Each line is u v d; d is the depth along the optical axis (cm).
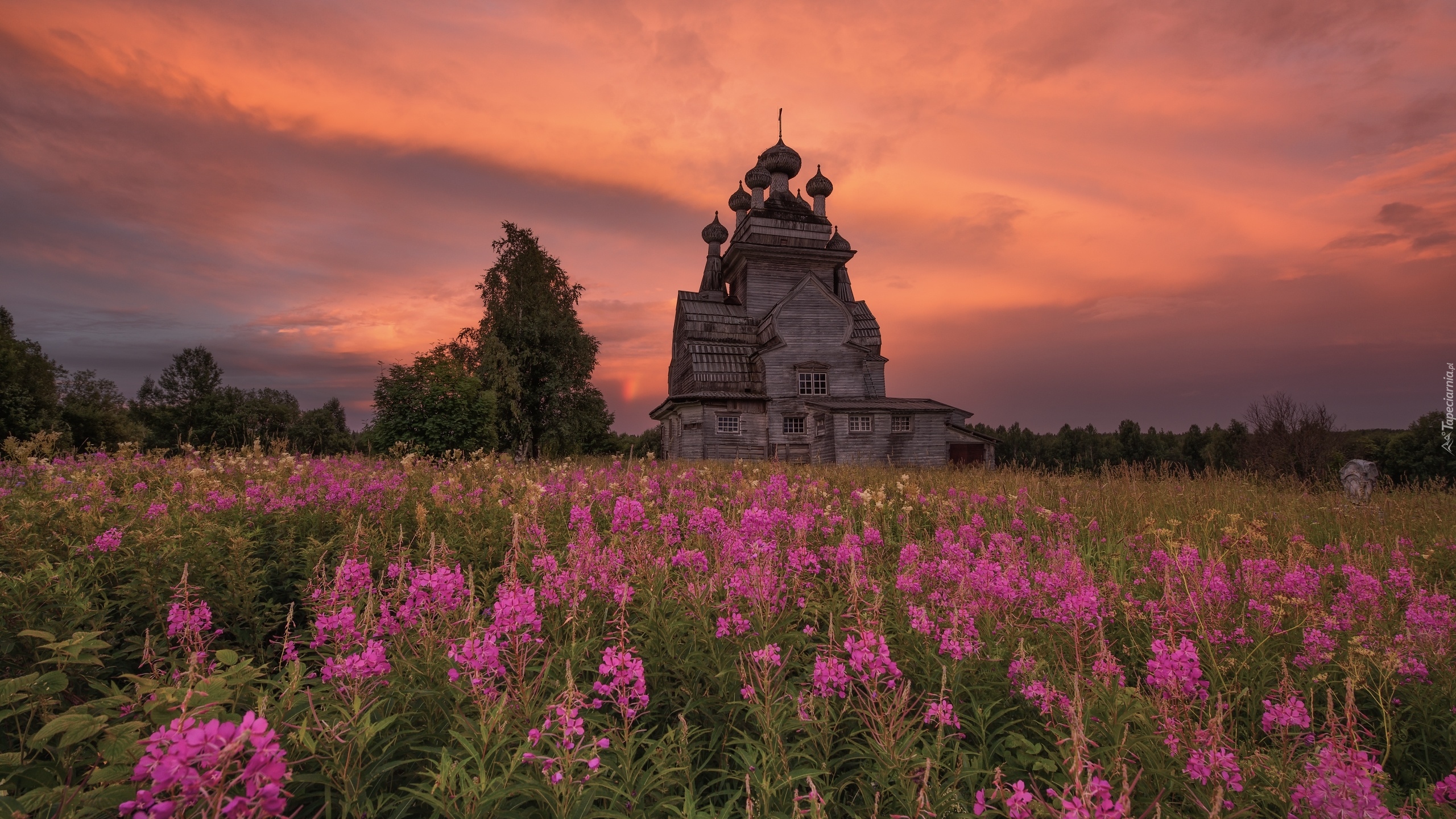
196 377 8925
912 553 480
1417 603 438
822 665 280
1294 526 866
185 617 319
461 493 834
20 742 244
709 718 324
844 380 3738
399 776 266
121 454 1201
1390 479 1300
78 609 386
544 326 3934
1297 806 226
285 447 1321
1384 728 323
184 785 129
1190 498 1055
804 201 4612
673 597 402
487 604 466
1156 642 286
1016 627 384
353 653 304
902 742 250
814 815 203
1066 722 269
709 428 3519
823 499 919
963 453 3803
